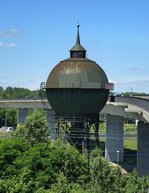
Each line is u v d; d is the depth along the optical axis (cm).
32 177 4606
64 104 8581
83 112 8588
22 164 4806
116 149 11662
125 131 17088
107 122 11706
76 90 8456
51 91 8688
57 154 4947
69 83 8462
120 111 10025
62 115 8700
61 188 4172
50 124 10656
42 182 4628
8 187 4066
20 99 16300
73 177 4825
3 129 18688
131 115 9506
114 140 11644
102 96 8619
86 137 8606
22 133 7269
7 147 4969
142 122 9138
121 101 10094
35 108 15300
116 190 4194
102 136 15012
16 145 5103
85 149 8212
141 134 9150
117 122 11631
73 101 8500
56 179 4594
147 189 4338
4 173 4750
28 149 5134
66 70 8538
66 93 8506
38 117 7306
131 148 14250
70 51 8769
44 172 4741
